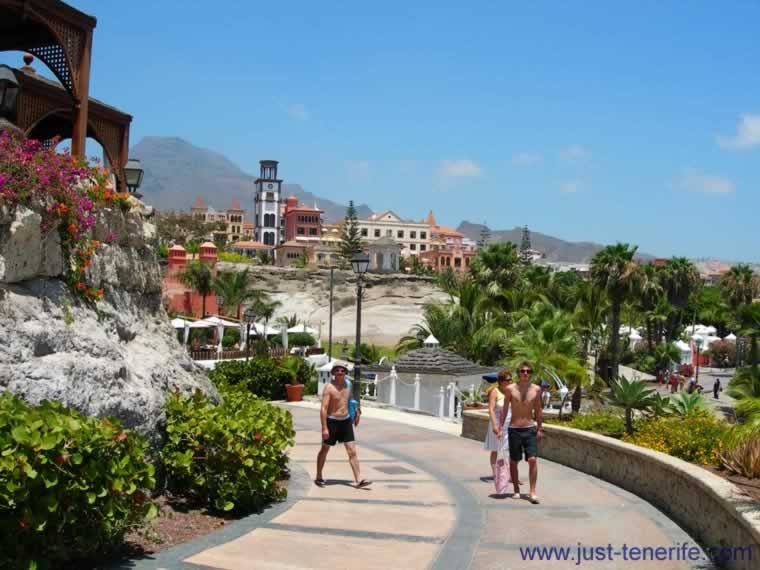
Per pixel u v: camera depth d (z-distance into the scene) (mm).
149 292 10578
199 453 8508
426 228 178375
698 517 8070
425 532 8070
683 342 76688
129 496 6262
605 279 48844
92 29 11078
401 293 91625
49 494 5359
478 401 23891
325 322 84125
